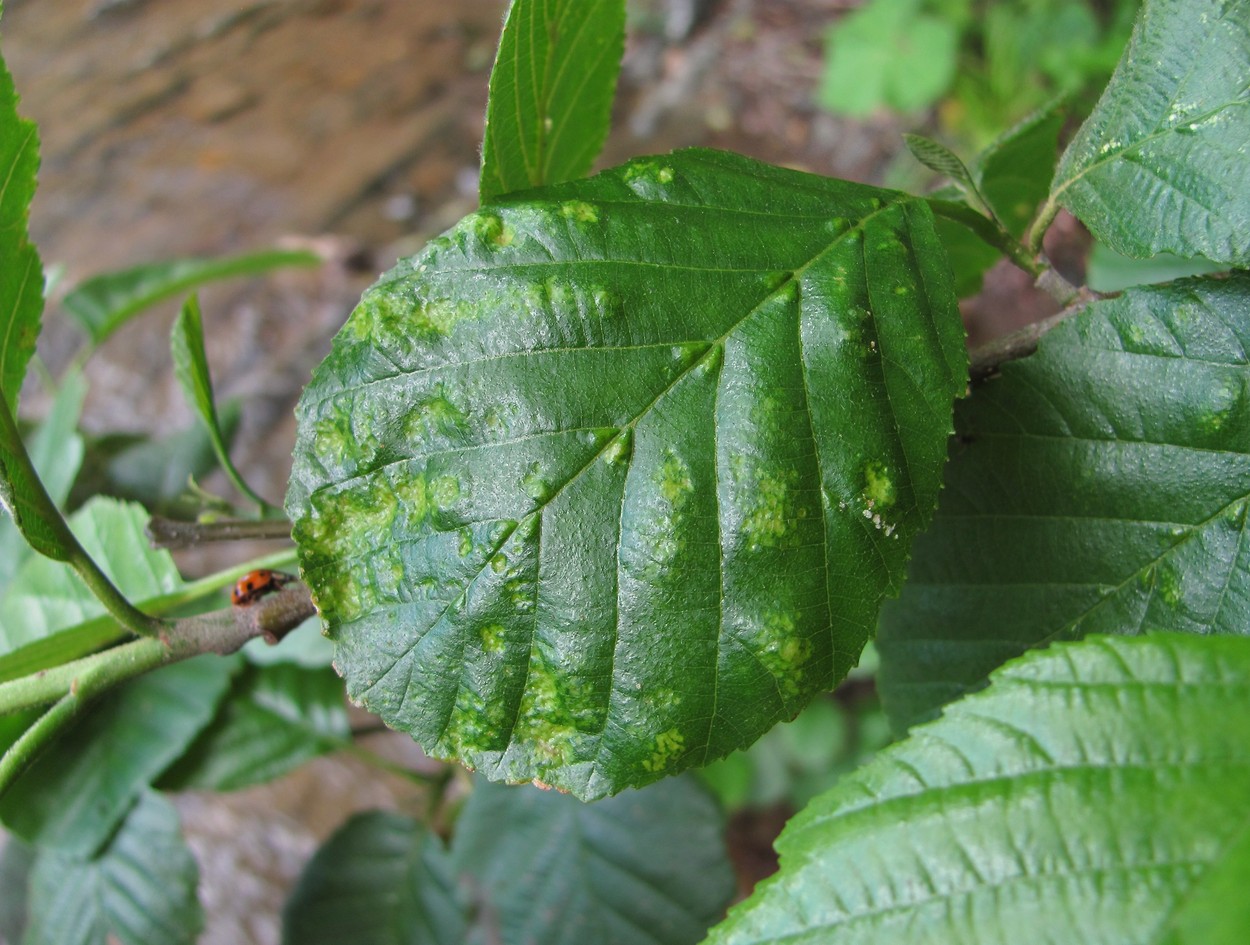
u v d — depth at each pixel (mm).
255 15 1120
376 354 215
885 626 248
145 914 311
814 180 225
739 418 210
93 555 280
